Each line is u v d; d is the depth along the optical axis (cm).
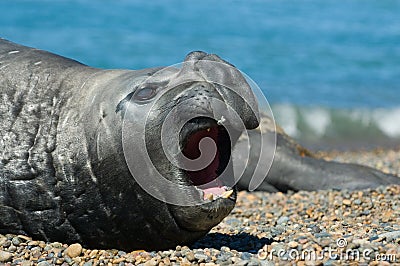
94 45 5600
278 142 2375
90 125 1337
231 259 1268
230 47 5828
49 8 6906
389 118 4000
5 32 5816
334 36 6444
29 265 1302
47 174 1364
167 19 6862
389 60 5556
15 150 1394
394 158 3122
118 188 1303
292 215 1811
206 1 7912
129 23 6538
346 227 1587
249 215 1841
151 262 1281
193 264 1281
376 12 7656
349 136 3741
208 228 1330
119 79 1390
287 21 7056
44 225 1395
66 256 1346
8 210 1405
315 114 4028
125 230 1345
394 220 1656
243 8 7669
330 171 2320
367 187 2245
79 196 1345
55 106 1409
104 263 1327
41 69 1477
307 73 5078
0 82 1467
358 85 4753
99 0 7519
